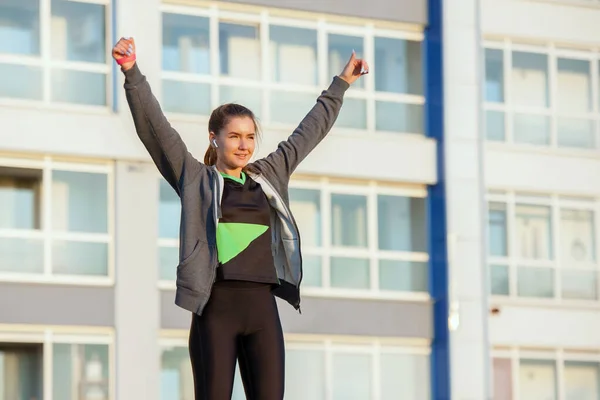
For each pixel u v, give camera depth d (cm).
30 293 2444
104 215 2541
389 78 2841
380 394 2725
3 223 2473
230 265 726
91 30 2569
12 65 2517
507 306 2872
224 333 726
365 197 2784
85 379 2469
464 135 2841
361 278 2766
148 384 2500
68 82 2544
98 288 2495
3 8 2520
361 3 2800
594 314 2947
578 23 3005
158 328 2527
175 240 2591
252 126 752
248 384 739
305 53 2762
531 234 2928
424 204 2838
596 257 2978
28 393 2428
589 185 2972
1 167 2475
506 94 2945
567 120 2995
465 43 2862
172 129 736
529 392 2867
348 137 2752
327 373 2678
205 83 2670
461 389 2758
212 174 740
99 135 2519
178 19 2659
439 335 2778
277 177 766
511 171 2908
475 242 2819
